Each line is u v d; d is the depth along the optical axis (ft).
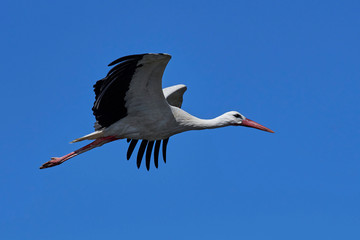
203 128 55.36
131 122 52.65
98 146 54.13
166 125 53.26
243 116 57.41
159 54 46.85
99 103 50.42
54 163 53.78
